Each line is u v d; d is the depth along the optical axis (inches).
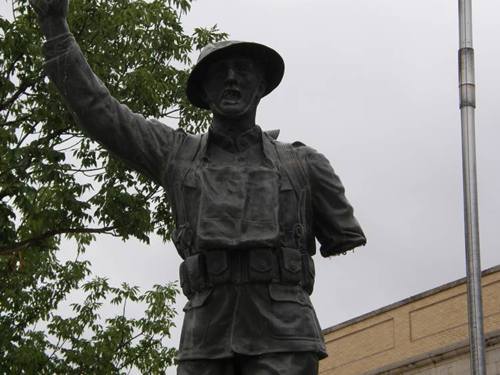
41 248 610.2
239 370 182.1
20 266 617.3
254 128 191.2
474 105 430.3
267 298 180.5
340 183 190.9
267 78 193.8
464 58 435.5
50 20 186.5
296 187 187.3
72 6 575.5
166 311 702.5
